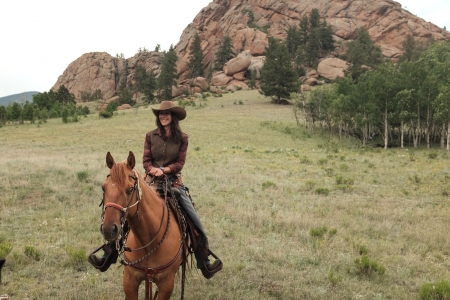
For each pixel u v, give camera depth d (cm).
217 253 802
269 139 4850
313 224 1063
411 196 1609
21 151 3170
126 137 4628
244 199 1380
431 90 4925
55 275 655
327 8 14750
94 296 580
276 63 9138
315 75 11675
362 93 5300
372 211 1280
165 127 465
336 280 658
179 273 676
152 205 404
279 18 15512
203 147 3800
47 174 1662
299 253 814
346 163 2695
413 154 3822
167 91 11838
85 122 6706
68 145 3912
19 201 1265
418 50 12088
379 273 708
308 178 2002
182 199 470
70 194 1366
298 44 13288
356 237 959
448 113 4481
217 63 13662
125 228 422
